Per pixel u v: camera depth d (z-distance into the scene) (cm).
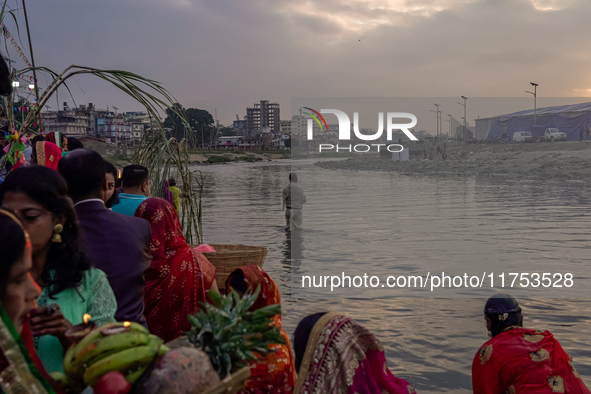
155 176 530
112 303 174
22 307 124
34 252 153
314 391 193
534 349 264
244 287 236
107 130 8900
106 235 206
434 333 425
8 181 151
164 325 267
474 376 277
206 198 1973
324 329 199
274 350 155
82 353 129
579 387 261
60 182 158
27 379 111
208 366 126
